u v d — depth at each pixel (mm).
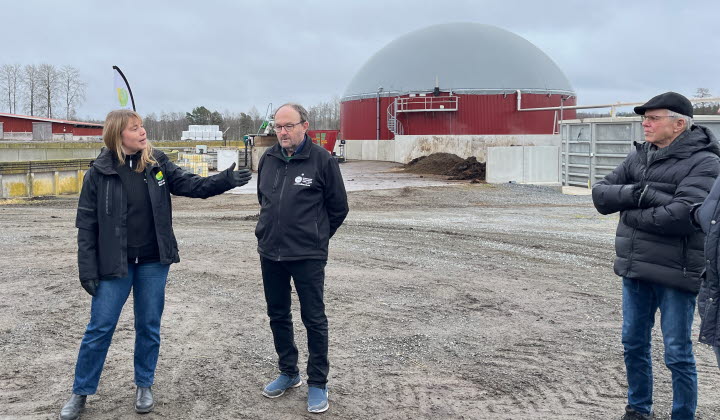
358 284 8258
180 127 118938
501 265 9672
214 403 4547
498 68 46938
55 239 11758
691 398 3967
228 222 14898
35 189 21891
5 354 5527
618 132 21391
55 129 51062
